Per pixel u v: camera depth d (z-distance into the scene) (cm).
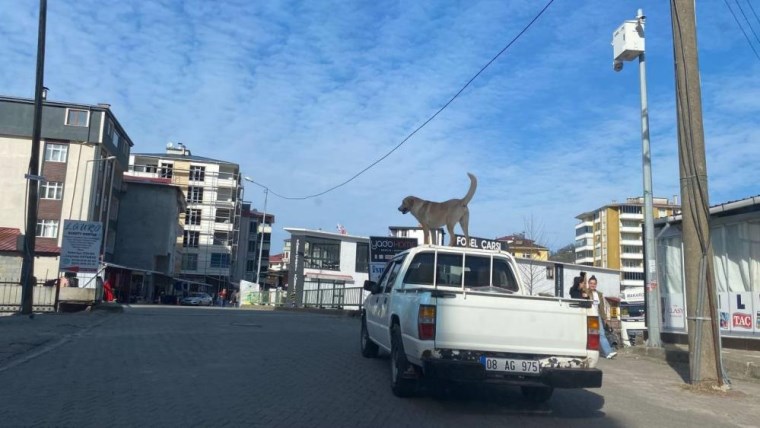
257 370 864
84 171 4962
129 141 6094
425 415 648
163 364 887
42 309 1836
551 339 652
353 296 2608
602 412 716
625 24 1343
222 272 8112
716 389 865
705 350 891
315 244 4759
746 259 1230
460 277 865
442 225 1139
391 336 783
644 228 1341
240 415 608
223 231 8256
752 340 1196
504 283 873
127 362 896
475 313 644
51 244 4816
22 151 4916
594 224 11000
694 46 934
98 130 5041
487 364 636
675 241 1439
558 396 805
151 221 6406
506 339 644
